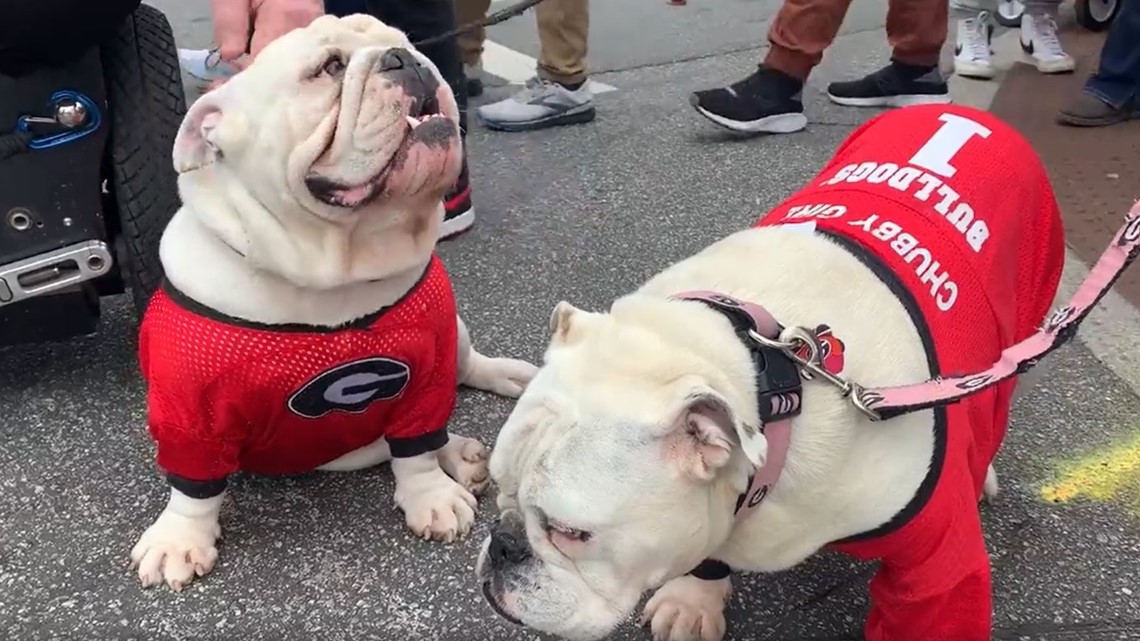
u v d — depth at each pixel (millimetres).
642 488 1390
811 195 1908
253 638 1970
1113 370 2686
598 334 1544
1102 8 5613
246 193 1815
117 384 2723
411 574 2121
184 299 1888
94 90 2326
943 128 1970
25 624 1996
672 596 1941
